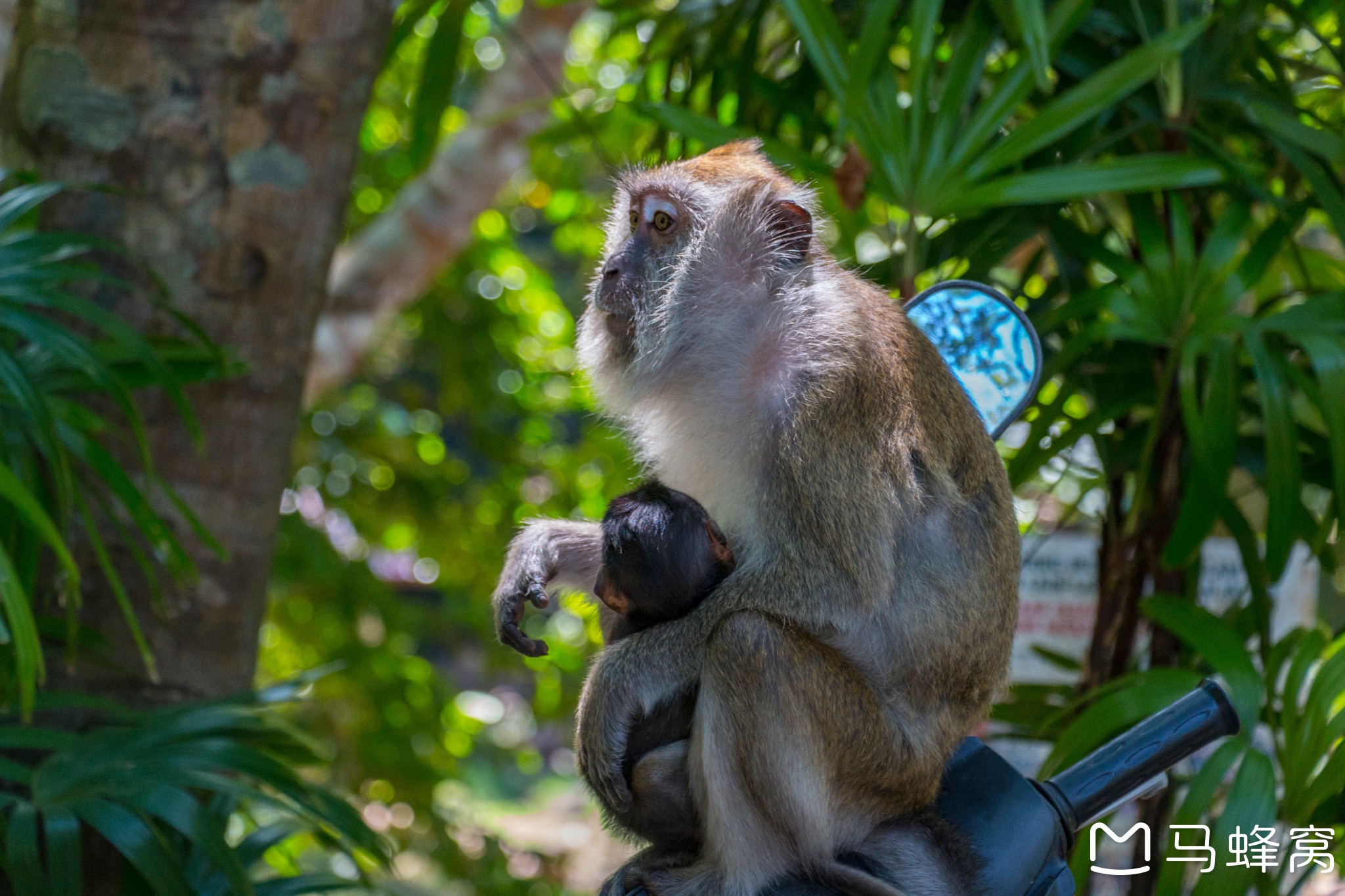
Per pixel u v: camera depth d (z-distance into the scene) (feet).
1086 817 8.01
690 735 8.71
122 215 12.75
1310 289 13.01
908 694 8.72
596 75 25.03
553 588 10.15
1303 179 12.82
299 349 13.55
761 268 9.54
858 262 14.03
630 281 10.07
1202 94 12.78
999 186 11.59
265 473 13.34
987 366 9.96
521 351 29.78
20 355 11.37
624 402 10.27
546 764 57.88
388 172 28.86
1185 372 11.34
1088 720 10.75
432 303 28.68
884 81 12.21
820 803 8.23
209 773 10.72
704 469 9.61
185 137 12.87
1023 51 11.92
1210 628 11.21
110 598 12.47
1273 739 11.25
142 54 12.82
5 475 9.03
